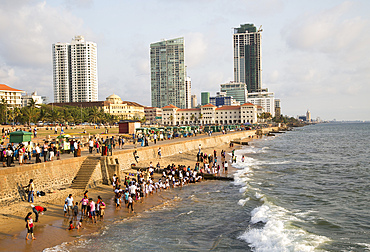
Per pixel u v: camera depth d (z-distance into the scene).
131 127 80.00
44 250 20.20
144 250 20.83
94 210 26.27
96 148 46.38
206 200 34.09
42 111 142.00
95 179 36.53
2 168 27.34
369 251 20.39
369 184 43.38
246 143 114.56
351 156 78.81
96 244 21.61
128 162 47.09
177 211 29.83
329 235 23.44
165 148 63.19
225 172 52.69
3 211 25.67
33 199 28.16
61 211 27.67
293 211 29.91
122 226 25.39
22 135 38.28
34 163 31.98
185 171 46.22
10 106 157.12
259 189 39.81
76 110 192.88
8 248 20.30
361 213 29.34
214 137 101.00
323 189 40.22
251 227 25.36
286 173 52.31
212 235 23.70
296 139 151.75
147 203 32.69
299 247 20.84
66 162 34.91
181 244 21.95
